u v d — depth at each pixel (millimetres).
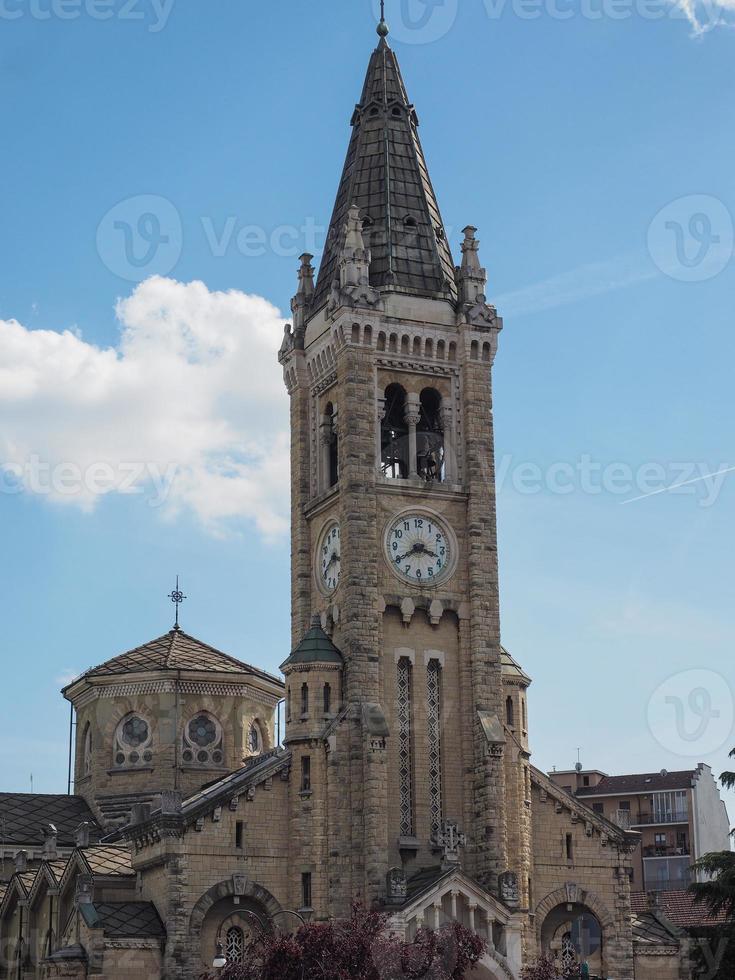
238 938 97562
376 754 99125
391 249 111188
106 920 95812
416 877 99812
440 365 109750
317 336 111875
